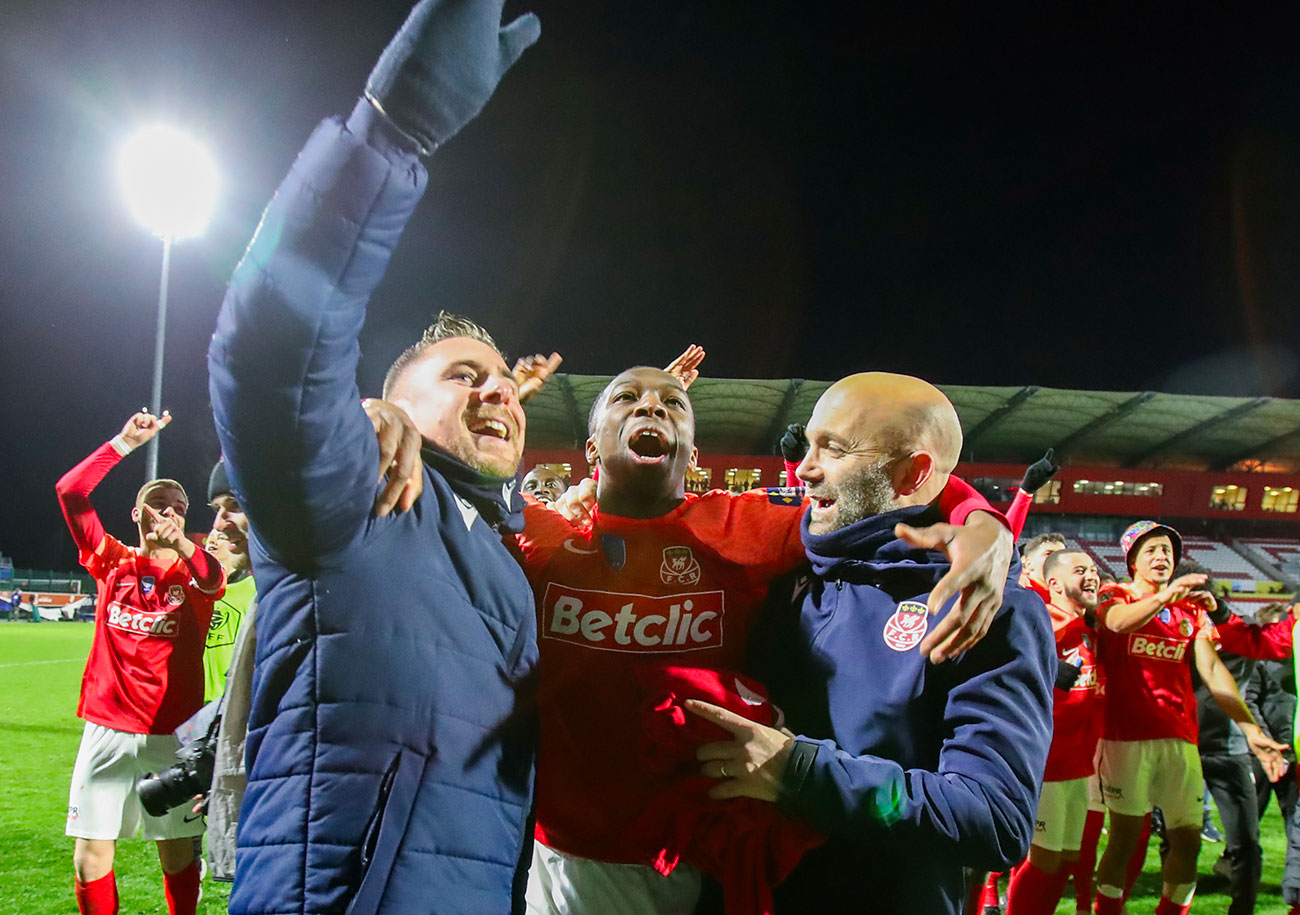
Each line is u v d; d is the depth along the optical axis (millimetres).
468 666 1568
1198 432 32594
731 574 1968
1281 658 4691
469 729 1547
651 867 1866
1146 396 29547
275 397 1234
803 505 2104
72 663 13969
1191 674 4789
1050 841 3977
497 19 1250
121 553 3928
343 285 1228
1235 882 4418
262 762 1499
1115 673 4352
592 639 1886
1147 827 4797
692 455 2195
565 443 33750
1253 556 33969
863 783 1452
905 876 1668
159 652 3826
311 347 1220
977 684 1637
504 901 1563
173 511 3902
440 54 1209
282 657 1506
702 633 1909
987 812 1482
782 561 2020
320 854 1415
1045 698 1673
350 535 1423
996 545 1562
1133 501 34562
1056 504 34688
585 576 1951
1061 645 4172
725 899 1658
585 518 2381
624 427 2057
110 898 3691
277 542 1393
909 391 1885
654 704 1578
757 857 1583
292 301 1189
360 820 1431
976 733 1588
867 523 1813
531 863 1858
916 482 1855
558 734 1859
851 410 1873
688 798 1586
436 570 1578
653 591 1925
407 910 1418
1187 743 4297
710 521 2045
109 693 3762
